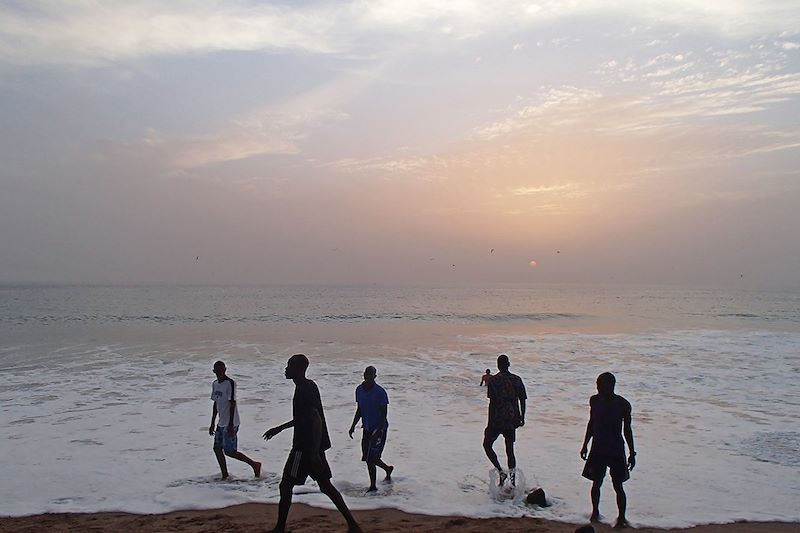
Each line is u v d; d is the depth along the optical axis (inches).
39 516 279.7
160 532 256.1
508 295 4877.0
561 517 279.0
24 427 459.2
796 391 625.0
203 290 6190.9
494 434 319.3
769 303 3472.0
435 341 1132.5
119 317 1830.7
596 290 7652.6
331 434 444.8
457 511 287.3
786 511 288.2
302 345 1043.3
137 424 470.6
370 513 284.4
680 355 925.2
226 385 341.1
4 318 1750.7
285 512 248.2
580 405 556.1
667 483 332.5
